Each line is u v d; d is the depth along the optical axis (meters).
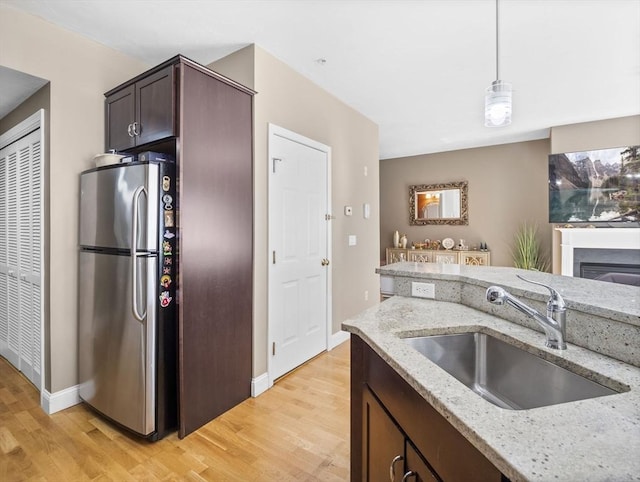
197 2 2.03
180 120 1.94
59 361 2.24
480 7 2.12
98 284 2.11
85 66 2.36
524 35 2.44
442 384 0.84
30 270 2.49
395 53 2.66
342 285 3.67
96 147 2.41
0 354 3.08
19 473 1.68
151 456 1.81
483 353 1.32
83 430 2.04
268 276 2.60
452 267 2.03
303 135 3.03
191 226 2.01
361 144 4.07
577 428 0.65
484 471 0.66
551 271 5.21
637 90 3.44
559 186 4.59
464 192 5.89
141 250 1.88
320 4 2.07
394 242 6.38
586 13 2.19
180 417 1.95
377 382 1.18
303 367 2.96
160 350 1.94
